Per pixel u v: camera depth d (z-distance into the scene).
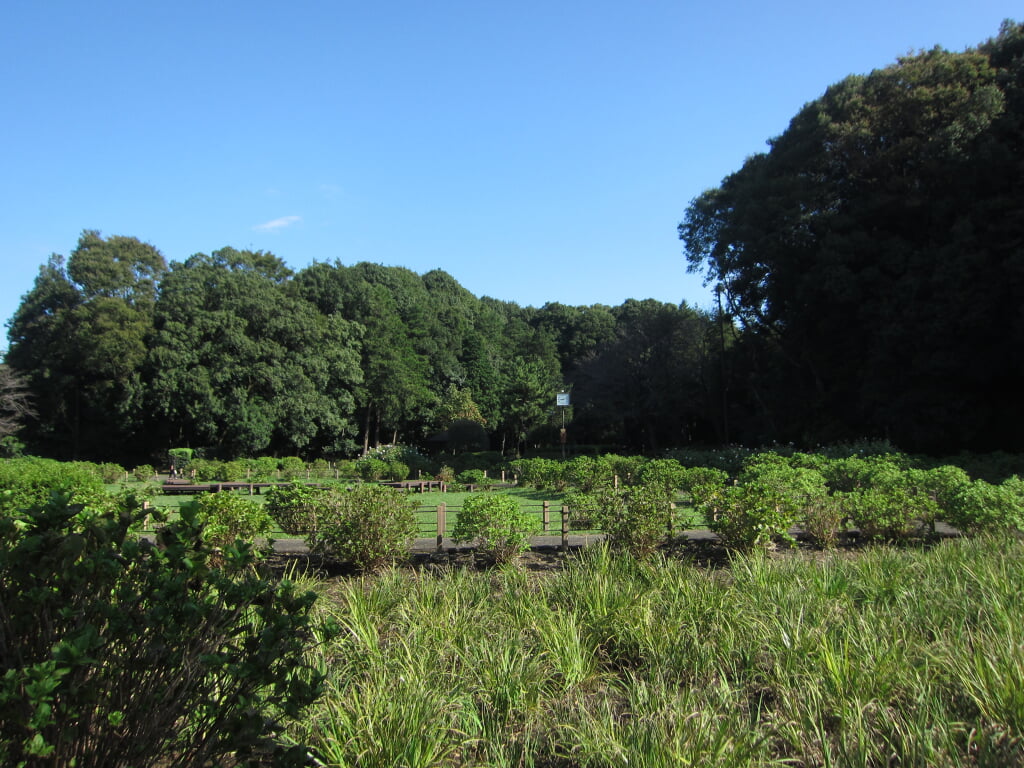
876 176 28.00
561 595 5.52
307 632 2.96
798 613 4.75
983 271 22.22
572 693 4.09
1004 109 23.89
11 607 2.19
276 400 42.56
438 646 4.43
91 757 2.27
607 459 22.56
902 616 4.80
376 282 61.19
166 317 41.25
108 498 8.15
